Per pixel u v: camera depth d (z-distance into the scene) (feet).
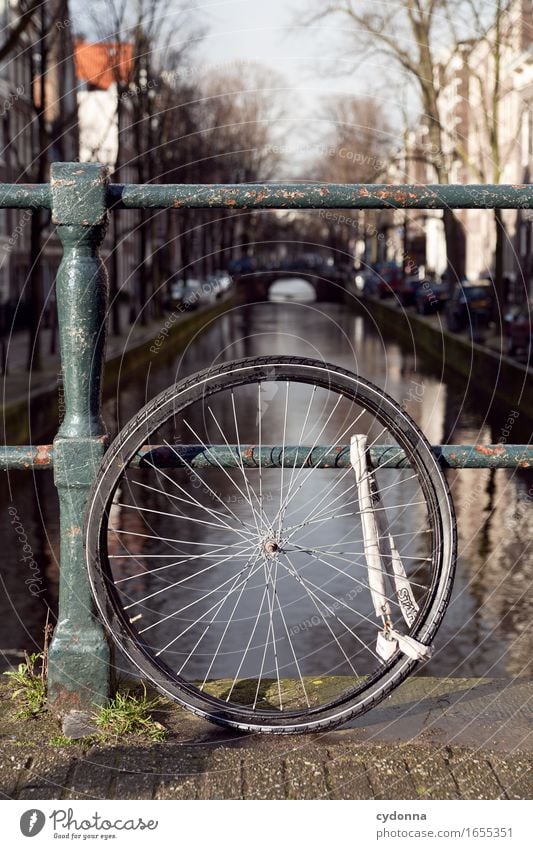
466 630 24.30
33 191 9.22
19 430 52.95
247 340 98.32
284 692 9.94
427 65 87.35
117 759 8.73
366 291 148.97
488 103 98.73
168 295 131.23
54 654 9.45
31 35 70.18
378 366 89.40
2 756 8.80
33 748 8.93
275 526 9.32
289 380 8.87
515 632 24.07
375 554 9.04
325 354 92.07
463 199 9.22
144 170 102.68
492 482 38.75
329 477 26.89
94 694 9.45
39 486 41.57
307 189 9.16
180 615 20.42
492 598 26.50
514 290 124.36
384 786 8.27
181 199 9.20
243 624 20.56
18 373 69.10
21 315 117.39
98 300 9.29
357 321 127.24
